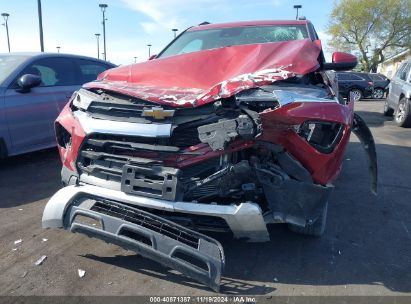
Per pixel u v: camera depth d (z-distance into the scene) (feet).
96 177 10.27
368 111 51.29
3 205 14.32
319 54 12.07
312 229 11.51
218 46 15.35
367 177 18.78
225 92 9.55
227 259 10.71
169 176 9.22
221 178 9.36
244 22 16.72
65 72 21.42
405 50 140.46
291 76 10.24
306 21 16.22
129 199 9.46
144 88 10.58
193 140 9.48
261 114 9.05
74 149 10.57
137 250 9.10
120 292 9.18
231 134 9.00
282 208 9.54
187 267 8.85
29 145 18.89
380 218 13.94
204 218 9.56
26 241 11.55
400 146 26.68
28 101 18.66
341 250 11.46
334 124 9.68
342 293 9.37
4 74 18.74
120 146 9.86
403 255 11.34
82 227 9.52
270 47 11.64
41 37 52.37
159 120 9.51
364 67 145.59
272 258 10.84
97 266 10.26
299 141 9.32
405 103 34.63
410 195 16.39
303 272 10.21
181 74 11.26
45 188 16.24
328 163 9.59
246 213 8.89
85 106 10.71
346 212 14.39
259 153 9.49
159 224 9.43
